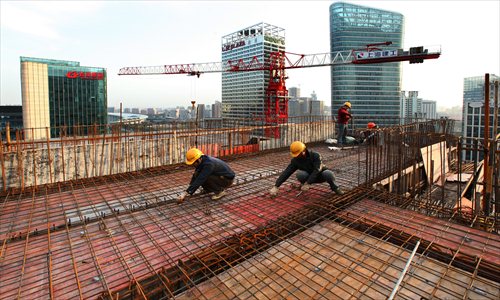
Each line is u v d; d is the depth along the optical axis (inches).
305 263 158.4
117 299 125.5
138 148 362.0
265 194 264.7
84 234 192.2
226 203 243.6
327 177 249.4
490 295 131.4
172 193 269.1
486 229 197.9
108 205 236.8
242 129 479.2
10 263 161.0
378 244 175.6
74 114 3324.3
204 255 162.6
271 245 179.6
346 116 517.3
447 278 142.8
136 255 166.7
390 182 308.2
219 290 140.0
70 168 320.8
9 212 227.9
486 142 245.9
